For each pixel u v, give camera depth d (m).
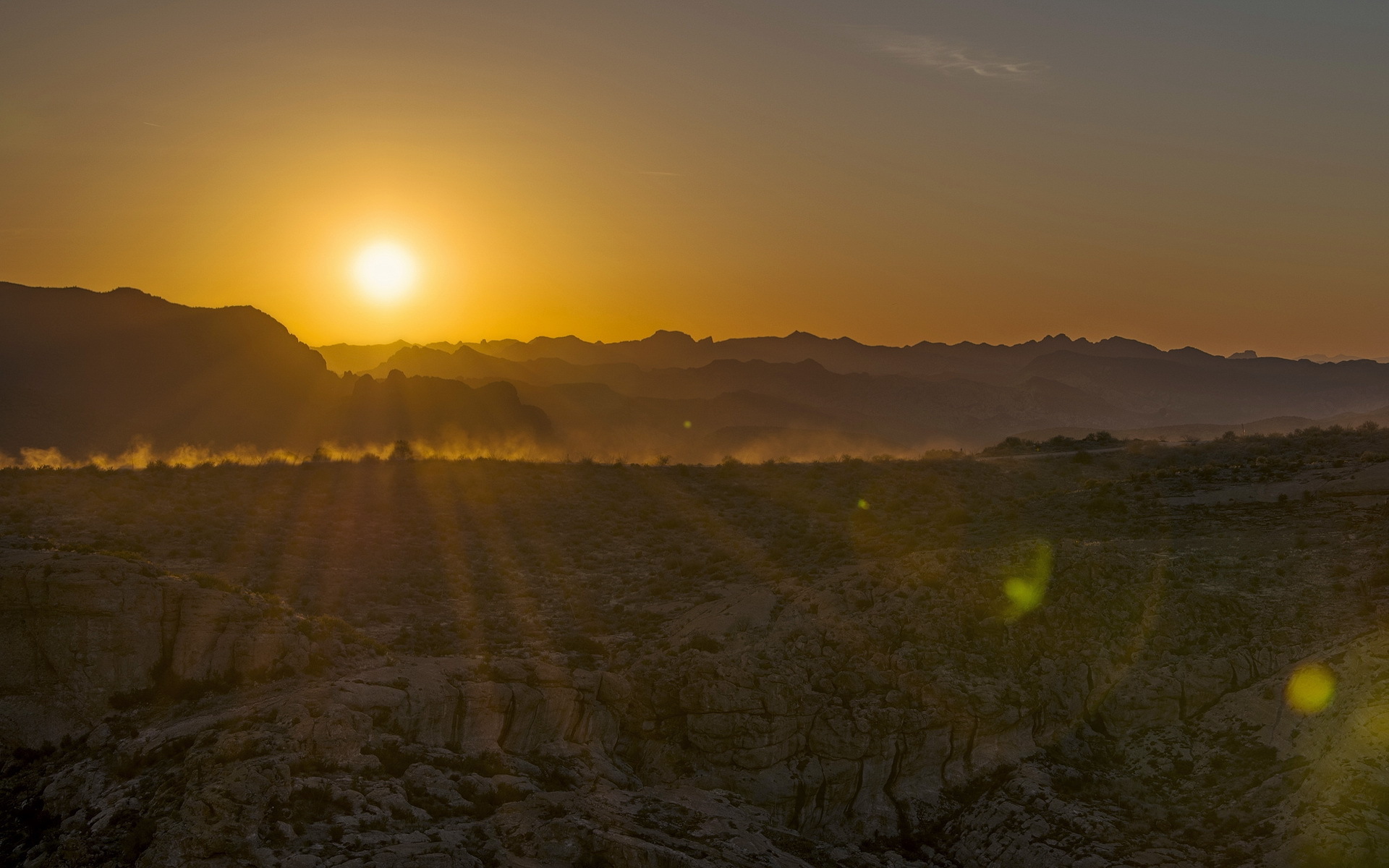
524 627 35.97
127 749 22.22
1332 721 25.03
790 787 25.84
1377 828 21.33
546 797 22.42
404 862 18.91
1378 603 30.06
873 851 24.95
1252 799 24.08
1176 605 31.23
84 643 24.19
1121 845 23.45
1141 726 28.12
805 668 28.45
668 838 21.86
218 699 24.19
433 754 23.55
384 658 27.92
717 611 33.66
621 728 27.25
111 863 18.75
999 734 27.53
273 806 19.75
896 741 26.62
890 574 33.53
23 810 21.20
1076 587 31.62
